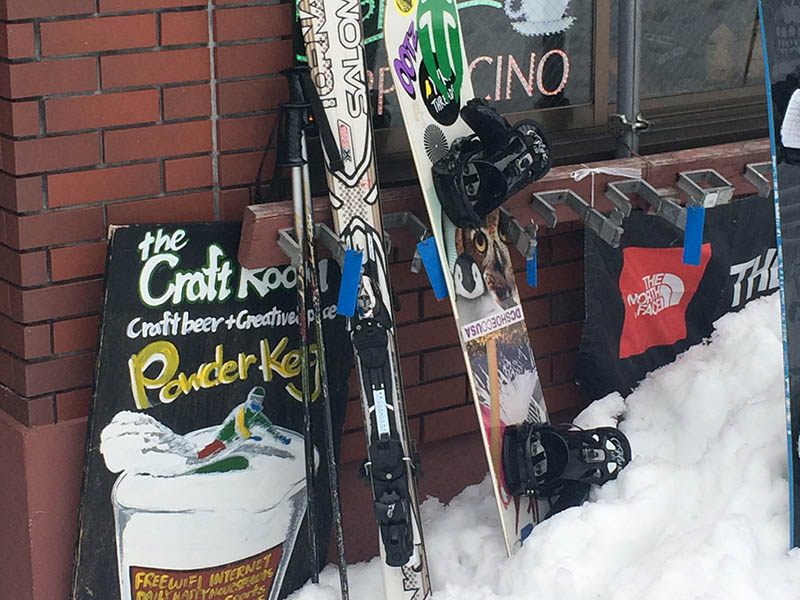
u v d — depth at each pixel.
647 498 3.57
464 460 4.10
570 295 4.16
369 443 3.22
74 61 3.08
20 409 3.28
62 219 3.16
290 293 3.44
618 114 3.95
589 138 4.14
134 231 3.14
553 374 4.20
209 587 3.51
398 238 3.61
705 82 4.49
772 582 3.31
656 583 3.27
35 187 3.11
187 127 3.28
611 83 4.20
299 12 3.16
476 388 3.44
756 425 3.71
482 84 3.93
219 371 3.38
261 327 3.42
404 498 3.23
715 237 4.19
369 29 3.66
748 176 4.00
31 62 3.03
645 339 4.16
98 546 3.30
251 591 3.59
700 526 3.48
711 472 3.65
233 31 3.29
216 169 3.36
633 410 4.04
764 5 3.38
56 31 3.04
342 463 3.82
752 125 4.46
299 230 3.23
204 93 3.28
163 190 3.29
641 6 4.02
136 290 3.19
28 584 3.38
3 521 3.44
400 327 3.83
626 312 4.07
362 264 3.22
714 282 4.26
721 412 3.87
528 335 4.04
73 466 3.32
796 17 3.44
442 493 4.08
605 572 3.41
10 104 3.03
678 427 3.92
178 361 3.30
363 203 3.29
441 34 3.51
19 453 3.27
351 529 3.87
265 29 3.33
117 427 3.24
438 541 3.73
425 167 3.35
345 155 3.25
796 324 3.40
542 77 4.05
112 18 3.11
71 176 3.14
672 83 4.42
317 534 3.70
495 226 3.62
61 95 3.08
